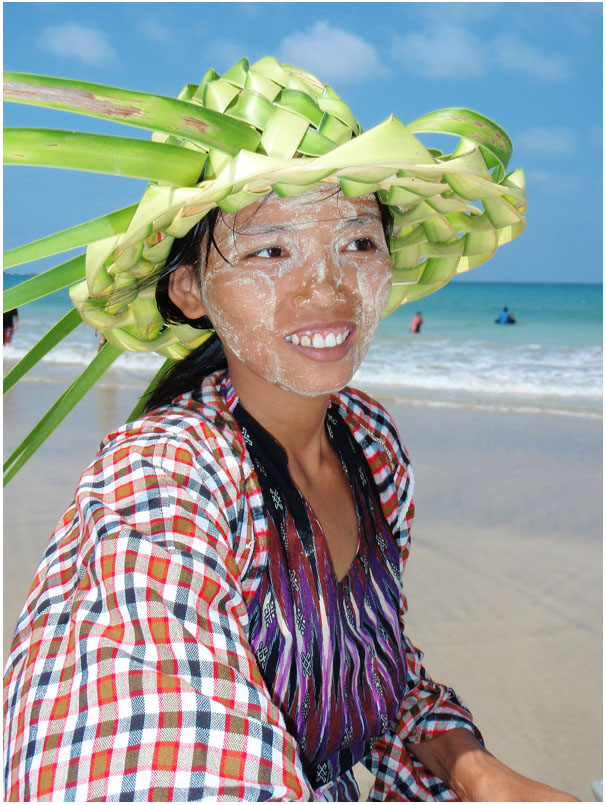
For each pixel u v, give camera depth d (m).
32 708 0.69
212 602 0.77
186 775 0.65
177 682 0.69
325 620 0.98
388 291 0.99
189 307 1.06
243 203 0.85
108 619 0.71
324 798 1.00
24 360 1.05
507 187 0.95
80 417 6.94
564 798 1.06
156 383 1.21
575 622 3.21
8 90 0.73
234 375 1.04
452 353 14.48
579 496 4.90
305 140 0.85
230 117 0.83
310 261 0.91
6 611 3.08
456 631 3.16
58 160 0.77
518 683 2.78
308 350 0.94
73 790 0.64
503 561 3.84
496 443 6.56
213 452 0.91
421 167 0.80
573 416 7.96
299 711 0.95
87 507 0.81
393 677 1.07
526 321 22.59
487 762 1.14
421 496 4.93
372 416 1.25
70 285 0.98
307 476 1.08
